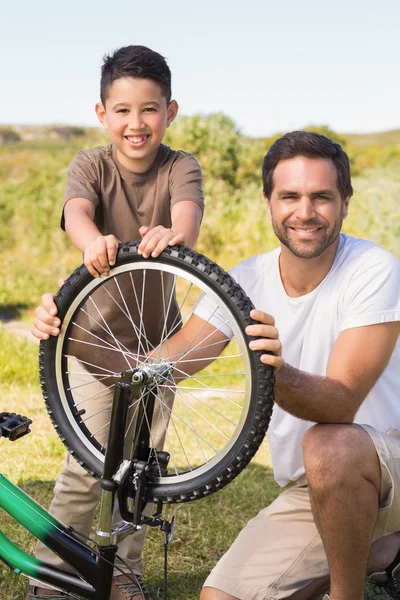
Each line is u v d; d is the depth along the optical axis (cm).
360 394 230
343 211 244
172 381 228
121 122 274
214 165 1023
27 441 427
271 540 246
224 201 977
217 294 210
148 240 216
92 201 278
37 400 510
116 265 222
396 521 234
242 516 355
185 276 213
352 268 244
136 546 282
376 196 953
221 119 1073
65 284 228
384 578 258
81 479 277
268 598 240
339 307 244
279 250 261
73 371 279
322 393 222
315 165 236
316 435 230
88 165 282
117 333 285
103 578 230
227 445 214
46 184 1026
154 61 275
